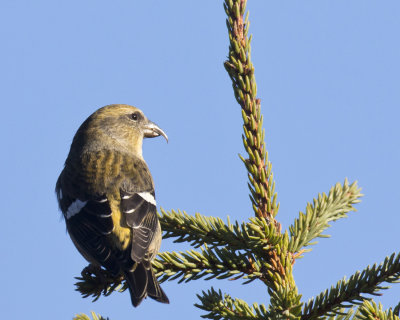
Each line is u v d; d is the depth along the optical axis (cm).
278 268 798
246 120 849
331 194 864
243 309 721
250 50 873
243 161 852
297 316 673
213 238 886
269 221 823
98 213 1048
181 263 862
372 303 659
